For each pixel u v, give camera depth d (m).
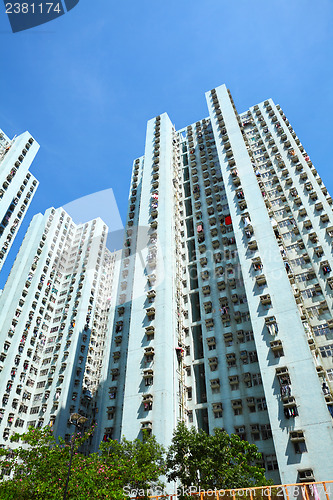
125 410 36.94
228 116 61.66
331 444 27.53
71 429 53.16
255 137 64.12
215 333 42.03
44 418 53.84
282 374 32.28
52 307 70.06
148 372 38.12
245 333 40.12
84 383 59.94
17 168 69.94
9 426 52.31
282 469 28.06
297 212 50.38
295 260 45.72
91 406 57.91
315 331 39.09
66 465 21.19
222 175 53.34
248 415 34.72
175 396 37.34
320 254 44.28
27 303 65.62
